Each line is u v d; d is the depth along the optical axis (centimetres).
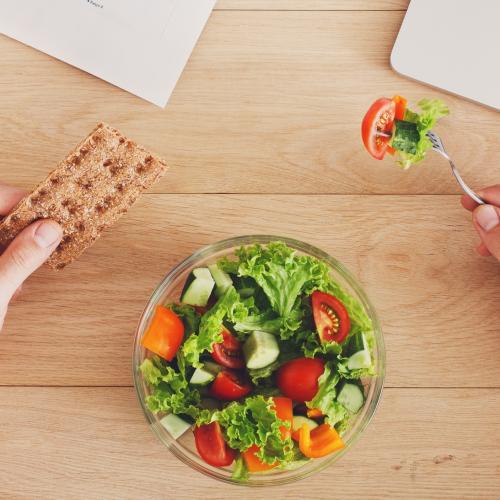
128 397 96
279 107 98
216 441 85
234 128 98
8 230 86
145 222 97
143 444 96
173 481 95
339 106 98
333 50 97
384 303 97
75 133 98
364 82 98
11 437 96
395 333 97
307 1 97
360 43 97
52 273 97
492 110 97
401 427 96
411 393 96
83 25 97
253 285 90
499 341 96
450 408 96
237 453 87
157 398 85
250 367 87
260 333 87
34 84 98
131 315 97
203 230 98
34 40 98
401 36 96
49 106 98
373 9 97
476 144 98
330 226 98
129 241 97
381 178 97
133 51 97
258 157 98
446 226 97
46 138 98
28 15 97
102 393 96
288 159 98
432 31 96
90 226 88
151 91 97
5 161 98
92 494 95
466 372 96
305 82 98
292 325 87
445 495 95
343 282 94
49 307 97
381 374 85
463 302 97
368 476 95
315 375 85
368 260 97
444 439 95
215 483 95
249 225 98
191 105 98
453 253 97
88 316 97
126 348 97
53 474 95
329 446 83
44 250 84
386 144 92
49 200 86
